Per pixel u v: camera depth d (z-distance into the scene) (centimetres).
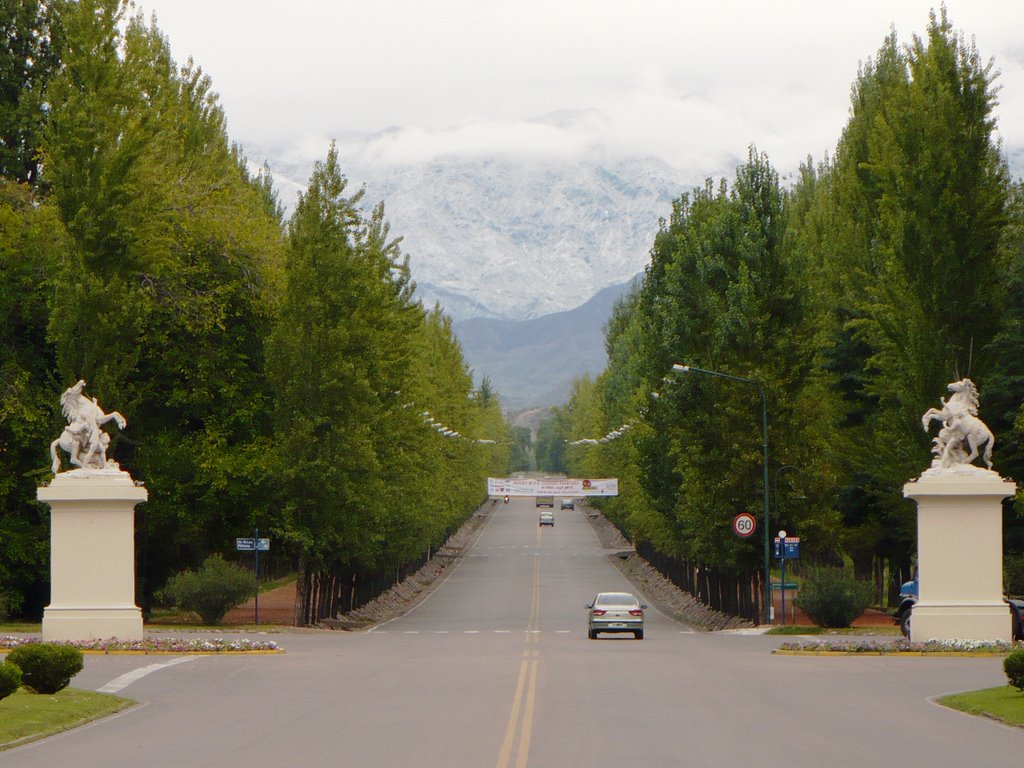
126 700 4928
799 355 11250
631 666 6400
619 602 9362
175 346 11144
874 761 3397
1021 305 9931
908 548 12169
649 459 13225
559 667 6319
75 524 7531
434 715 4375
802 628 10012
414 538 14988
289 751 3600
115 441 10956
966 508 7500
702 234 11981
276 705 4750
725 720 4244
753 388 11100
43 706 4531
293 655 7188
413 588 17900
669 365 12100
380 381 11831
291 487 10931
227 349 11375
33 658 4856
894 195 10156
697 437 11431
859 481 11688
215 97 12938
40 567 10588
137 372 11081
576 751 3525
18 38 12594
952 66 10025
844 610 10238
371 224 12206
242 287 11394
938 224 9831
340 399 10962
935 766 3328
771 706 4662
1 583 10556
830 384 12156
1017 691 4831
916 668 6309
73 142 9625
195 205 11188
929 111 9906
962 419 7556
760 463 11106
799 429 11144
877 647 7256
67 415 7700
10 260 10738
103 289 9600
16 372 10638
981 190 9838
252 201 12331
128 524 7581
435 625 12388
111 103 9831
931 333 9819
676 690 5203
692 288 11681
